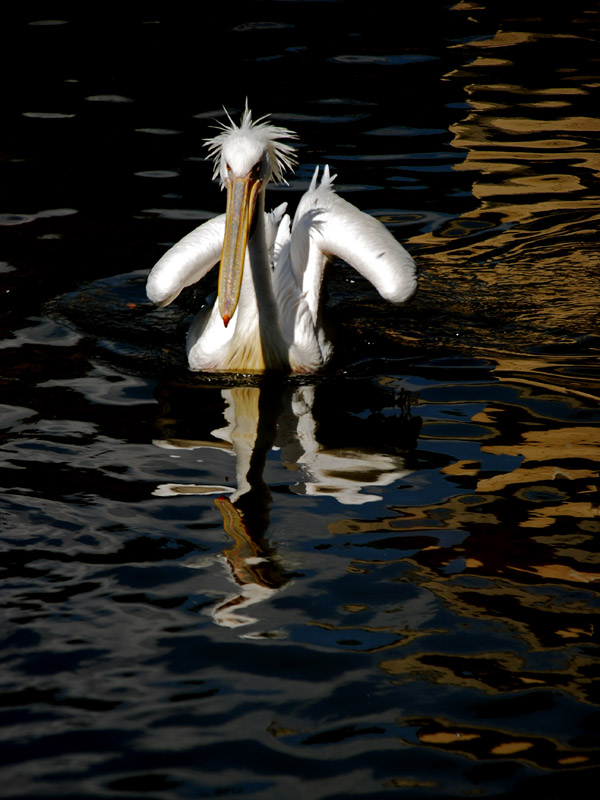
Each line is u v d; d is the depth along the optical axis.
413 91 21.66
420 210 16.83
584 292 14.24
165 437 10.35
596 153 18.95
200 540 8.46
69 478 9.43
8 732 6.31
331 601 7.67
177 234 15.77
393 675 6.85
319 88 21.67
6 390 11.30
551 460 9.74
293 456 9.98
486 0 28.20
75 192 17.28
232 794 5.84
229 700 6.61
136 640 7.19
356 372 12.13
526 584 7.84
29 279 14.30
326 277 13.58
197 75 22.31
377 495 9.20
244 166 11.12
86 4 27.61
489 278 14.67
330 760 6.11
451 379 11.76
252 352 12.14
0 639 7.17
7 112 20.39
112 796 5.82
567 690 6.69
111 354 12.47
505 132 19.83
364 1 28.09
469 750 6.18
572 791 5.84
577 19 26.52
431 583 7.87
